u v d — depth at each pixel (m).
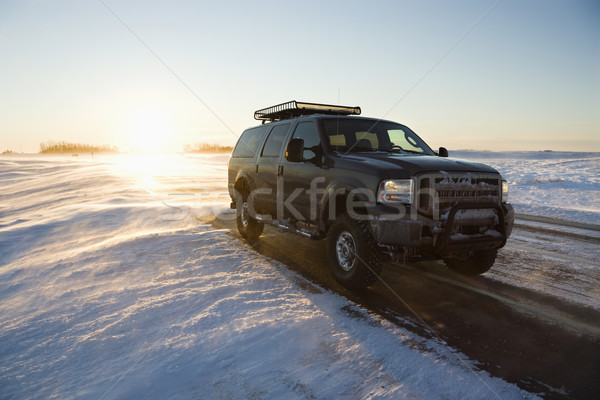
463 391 2.39
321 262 5.28
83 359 2.76
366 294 4.08
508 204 4.23
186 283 4.32
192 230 7.20
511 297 4.05
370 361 2.72
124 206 9.68
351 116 5.45
